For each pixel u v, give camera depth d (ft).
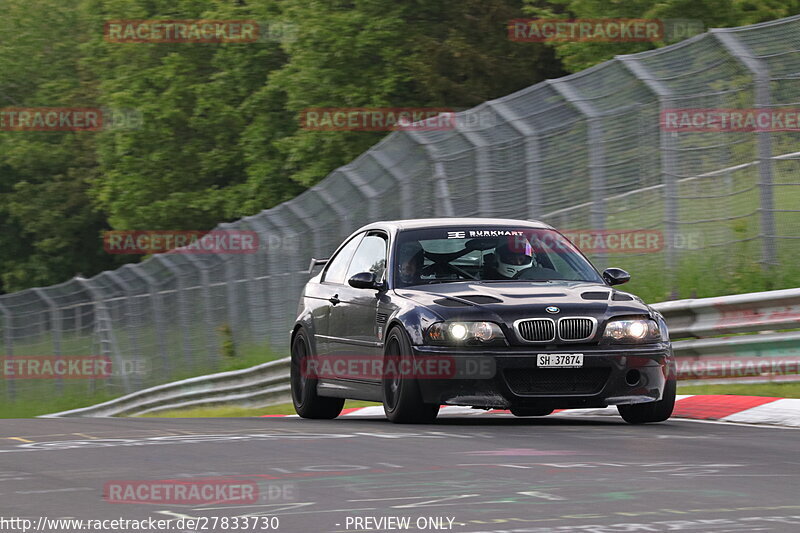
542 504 64.08
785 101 164.96
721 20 323.37
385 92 418.31
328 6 434.71
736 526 57.57
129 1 587.27
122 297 329.72
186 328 293.84
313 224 230.48
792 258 164.04
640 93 175.63
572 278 121.39
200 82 561.43
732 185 169.89
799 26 165.48
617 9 341.00
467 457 83.97
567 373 108.47
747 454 85.46
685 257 173.68
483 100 417.90
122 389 334.44
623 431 103.71
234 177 559.79
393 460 82.58
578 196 180.45
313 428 108.47
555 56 395.34
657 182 175.42
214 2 532.32
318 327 134.62
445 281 119.44
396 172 203.72
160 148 577.84
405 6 426.10
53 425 118.11
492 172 188.75
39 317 378.12
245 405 235.40
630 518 59.82
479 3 429.38
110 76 637.71
